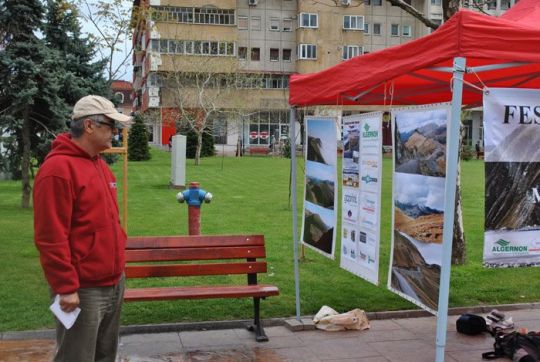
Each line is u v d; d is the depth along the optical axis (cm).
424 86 636
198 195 875
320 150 604
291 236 1041
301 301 638
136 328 550
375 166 509
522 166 405
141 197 1666
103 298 335
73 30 1355
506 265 405
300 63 5288
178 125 4181
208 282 717
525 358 461
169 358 487
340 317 565
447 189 385
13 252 874
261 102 4997
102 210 331
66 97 1334
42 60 1242
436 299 421
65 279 311
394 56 434
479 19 367
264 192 1812
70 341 331
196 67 3831
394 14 5681
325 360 486
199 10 4741
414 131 448
